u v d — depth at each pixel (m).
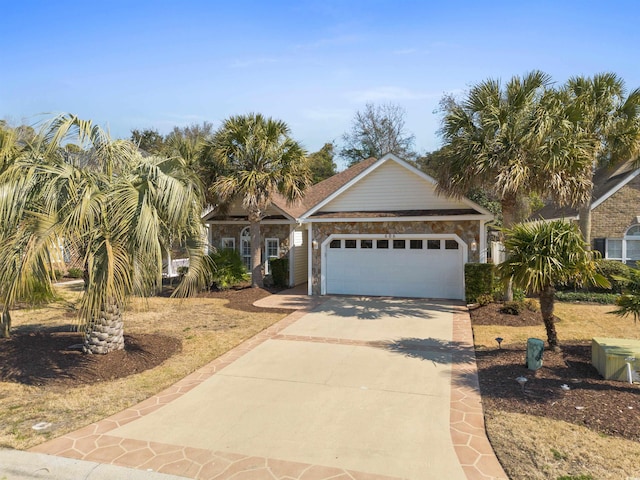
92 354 7.70
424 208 14.86
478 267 13.25
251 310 13.12
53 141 6.86
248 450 4.64
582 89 13.94
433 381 6.80
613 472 4.08
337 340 9.45
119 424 5.30
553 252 7.13
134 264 6.89
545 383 6.39
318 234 15.78
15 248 6.12
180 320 11.69
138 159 7.98
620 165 20.20
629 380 6.26
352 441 4.84
